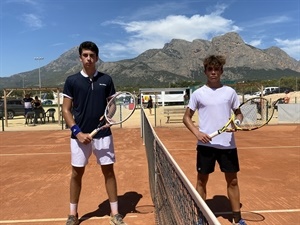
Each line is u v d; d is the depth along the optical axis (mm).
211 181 7113
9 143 14656
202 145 4238
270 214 5129
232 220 4859
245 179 7340
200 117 4320
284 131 17250
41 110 25094
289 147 12031
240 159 9742
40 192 6637
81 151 4512
